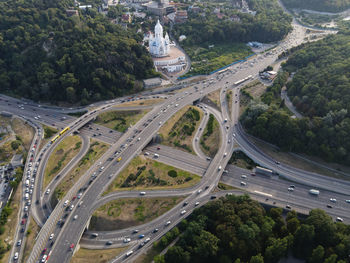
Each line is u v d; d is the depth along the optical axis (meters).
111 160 194.50
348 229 139.12
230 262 133.75
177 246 136.38
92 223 156.62
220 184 179.88
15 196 173.50
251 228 137.12
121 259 138.38
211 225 149.62
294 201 166.00
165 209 161.62
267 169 188.75
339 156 187.12
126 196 169.25
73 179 180.00
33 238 148.50
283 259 144.50
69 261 134.38
